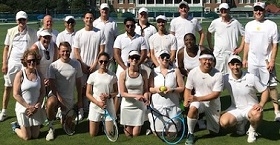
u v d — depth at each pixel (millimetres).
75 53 10578
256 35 10258
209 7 95062
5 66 10398
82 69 10414
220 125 9039
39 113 8844
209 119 8992
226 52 11383
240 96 8758
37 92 8820
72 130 9227
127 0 98500
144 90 9047
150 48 10930
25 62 8727
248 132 8953
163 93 8789
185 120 9367
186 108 9914
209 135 9070
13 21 64312
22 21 10242
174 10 92500
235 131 9258
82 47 10570
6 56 10438
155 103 8906
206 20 65812
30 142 8719
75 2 86812
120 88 8953
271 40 10164
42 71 9781
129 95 8820
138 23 11969
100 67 8984
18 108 8773
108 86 8953
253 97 8797
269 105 11500
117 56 10273
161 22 10742
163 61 8930
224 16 11312
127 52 10203
